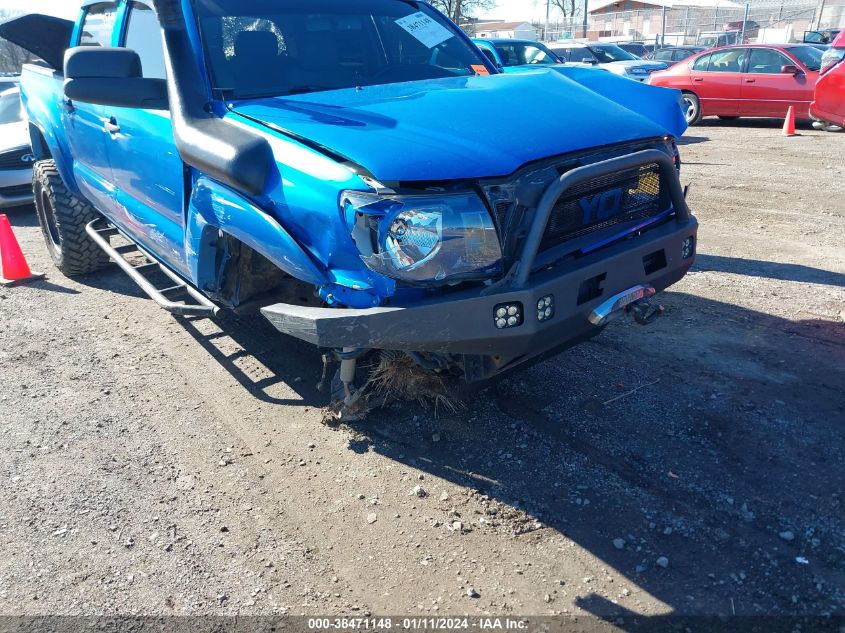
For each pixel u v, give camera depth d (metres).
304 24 4.09
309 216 2.85
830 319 4.86
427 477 3.38
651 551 2.86
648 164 3.22
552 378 4.20
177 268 4.34
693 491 3.18
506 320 2.79
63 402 4.22
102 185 5.08
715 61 14.32
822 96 10.80
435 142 2.84
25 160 8.80
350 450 3.62
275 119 3.18
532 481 3.31
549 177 2.84
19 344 5.08
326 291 2.93
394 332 2.72
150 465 3.57
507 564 2.84
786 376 4.11
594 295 3.04
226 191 3.24
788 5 36.56
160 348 4.91
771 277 5.71
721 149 11.79
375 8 4.45
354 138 2.84
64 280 6.46
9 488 3.43
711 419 3.71
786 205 7.91
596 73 4.44
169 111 3.70
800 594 2.62
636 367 4.30
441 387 3.74
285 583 2.79
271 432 3.81
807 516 2.99
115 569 2.89
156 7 3.55
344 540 3.00
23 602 2.74
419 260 2.66
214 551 2.97
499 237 2.77
